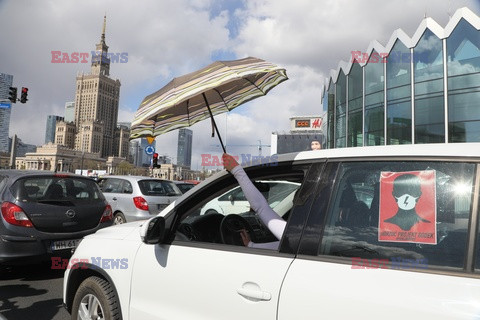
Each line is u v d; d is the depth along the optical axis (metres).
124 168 138.25
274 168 2.45
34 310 4.33
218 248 2.21
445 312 1.40
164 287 2.33
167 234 2.49
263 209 2.35
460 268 1.50
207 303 2.08
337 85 30.70
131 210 9.21
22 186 5.42
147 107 2.42
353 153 1.98
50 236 5.38
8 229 5.15
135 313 2.47
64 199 5.70
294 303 1.74
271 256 1.96
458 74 21.09
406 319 1.45
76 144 160.50
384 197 1.79
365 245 1.75
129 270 2.58
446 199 1.63
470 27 20.66
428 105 22.42
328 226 1.87
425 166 1.74
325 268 1.75
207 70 2.36
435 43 22.20
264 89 2.97
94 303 2.85
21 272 5.93
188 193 2.60
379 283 1.59
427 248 1.61
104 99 163.62
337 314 1.61
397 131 24.06
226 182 2.59
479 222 1.52
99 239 2.98
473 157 1.64
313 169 2.07
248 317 1.89
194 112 2.96
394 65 24.38
